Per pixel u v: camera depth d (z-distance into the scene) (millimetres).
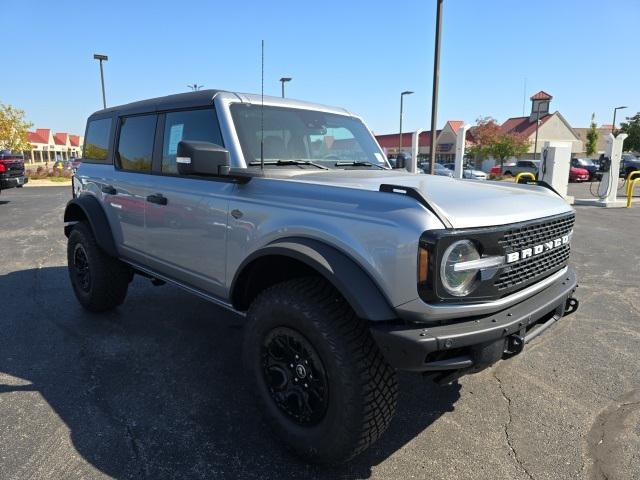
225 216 3094
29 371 3658
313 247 2471
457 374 2346
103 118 4902
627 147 59281
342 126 4062
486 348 2299
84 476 2502
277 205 2773
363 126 4371
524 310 2490
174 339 4285
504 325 2316
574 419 3125
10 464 2582
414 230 2172
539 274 2725
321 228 2494
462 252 2232
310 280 2592
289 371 2629
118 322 4688
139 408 3164
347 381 2311
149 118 4062
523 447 2830
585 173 32844
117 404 3209
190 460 2652
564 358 4023
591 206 16312
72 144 101875
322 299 2447
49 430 2896
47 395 3307
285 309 2518
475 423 3076
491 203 2518
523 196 2826
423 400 3369
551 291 2805
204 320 4758
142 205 3943
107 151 4691
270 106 3588
